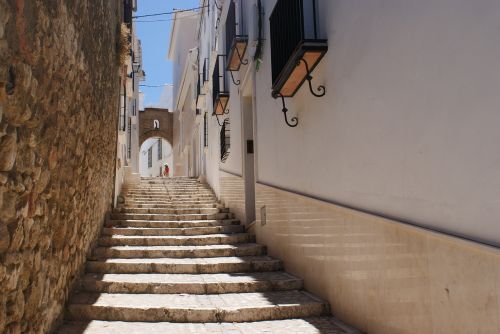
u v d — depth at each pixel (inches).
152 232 284.5
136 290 188.2
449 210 98.9
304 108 193.3
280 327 154.4
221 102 377.7
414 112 111.8
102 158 241.0
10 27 90.4
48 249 131.3
